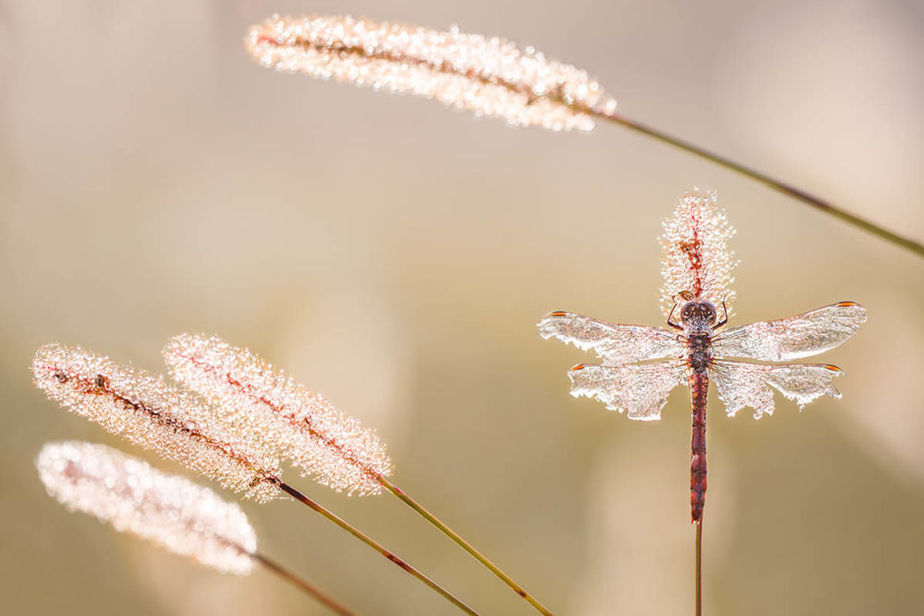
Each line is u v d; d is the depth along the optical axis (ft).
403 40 2.26
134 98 5.96
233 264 6.06
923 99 5.98
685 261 2.33
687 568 4.14
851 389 4.82
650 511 4.32
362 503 4.20
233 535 2.27
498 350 5.68
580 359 5.52
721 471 4.56
